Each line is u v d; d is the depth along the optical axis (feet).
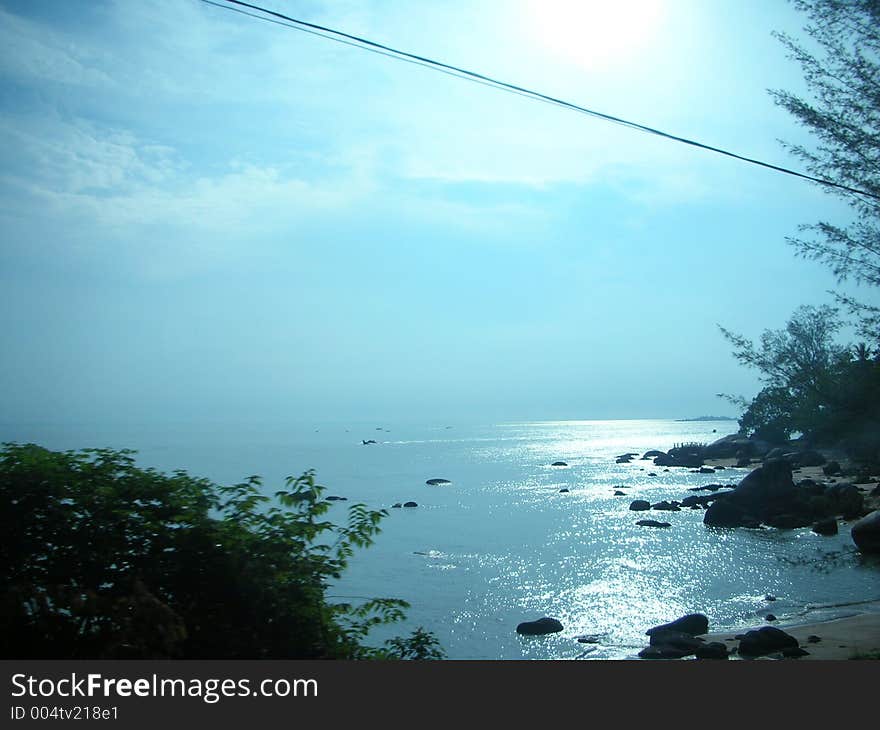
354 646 27.71
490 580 99.25
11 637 20.72
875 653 52.34
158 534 23.75
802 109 34.73
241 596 24.13
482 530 146.10
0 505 22.36
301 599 25.70
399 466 344.69
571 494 214.28
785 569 102.94
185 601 23.57
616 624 78.23
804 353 35.09
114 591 22.74
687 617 73.51
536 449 529.45
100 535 22.89
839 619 74.28
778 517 144.36
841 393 33.78
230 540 24.48
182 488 25.20
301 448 524.52
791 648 58.80
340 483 256.73
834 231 33.88
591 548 124.36
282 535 26.30
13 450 23.50
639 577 101.30
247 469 266.77
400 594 90.63
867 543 103.65
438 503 195.62
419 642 32.01
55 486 22.85
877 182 33.27
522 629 74.28
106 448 25.36
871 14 32.83
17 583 21.56
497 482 257.96
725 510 148.56
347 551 28.19
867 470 34.27
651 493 212.64
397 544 128.88
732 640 66.44
